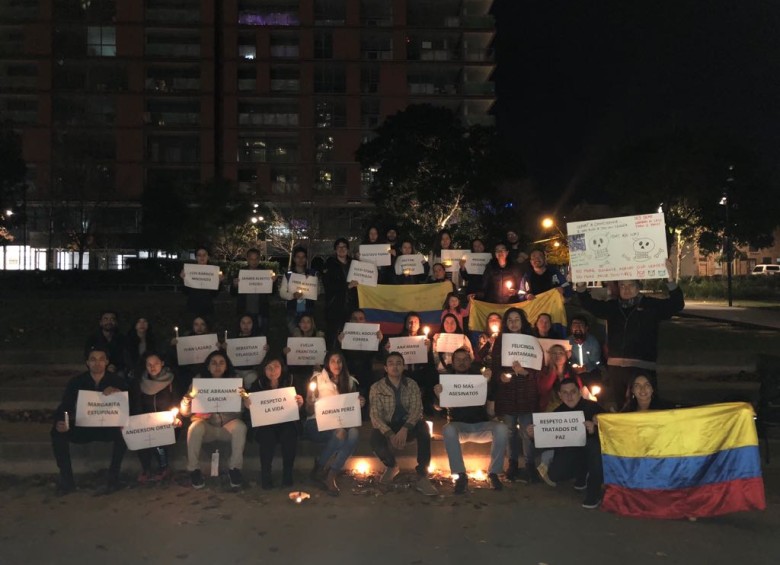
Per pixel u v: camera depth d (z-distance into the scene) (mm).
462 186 29125
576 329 9367
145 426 7520
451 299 10344
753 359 12664
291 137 62875
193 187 54719
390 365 7727
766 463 8344
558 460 7430
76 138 50500
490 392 8156
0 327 15734
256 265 10953
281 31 62312
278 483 7820
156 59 61438
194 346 9109
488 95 62875
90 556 5676
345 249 11180
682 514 6598
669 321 22875
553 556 5676
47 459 8312
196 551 5781
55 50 60562
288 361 9156
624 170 47531
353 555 5703
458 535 6168
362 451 8555
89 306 21547
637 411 7066
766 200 46781
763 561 5586
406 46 63406
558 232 50344
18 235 58125
